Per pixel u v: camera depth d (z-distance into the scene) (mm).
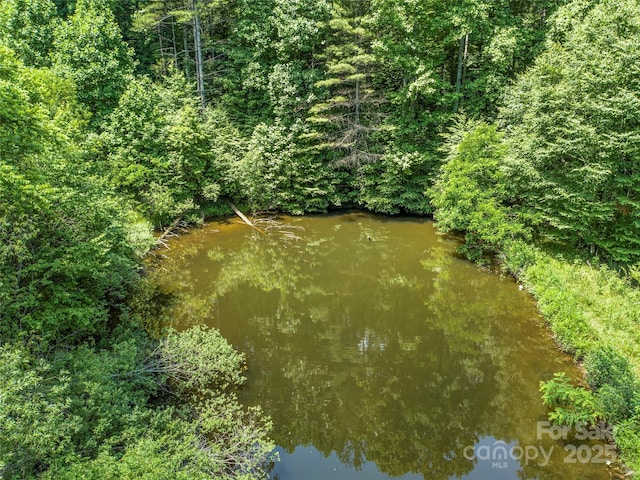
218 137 21641
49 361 7113
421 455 7406
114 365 7352
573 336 9875
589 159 13383
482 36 21047
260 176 21719
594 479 6539
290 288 14508
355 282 15008
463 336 11242
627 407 7207
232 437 7090
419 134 21797
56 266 7828
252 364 9914
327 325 11992
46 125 8672
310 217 22625
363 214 23203
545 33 21438
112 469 4977
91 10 18750
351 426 8117
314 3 22344
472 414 8398
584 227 13555
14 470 4730
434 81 19797
